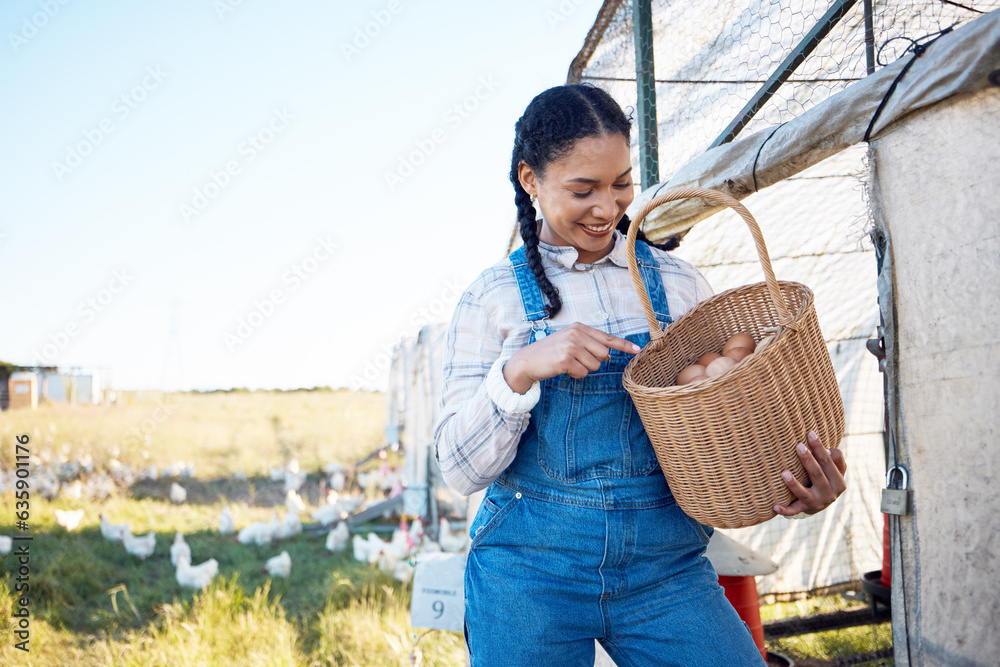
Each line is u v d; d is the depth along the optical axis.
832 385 1.26
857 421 4.45
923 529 1.38
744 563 2.46
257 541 6.93
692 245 3.23
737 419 1.13
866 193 1.58
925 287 1.37
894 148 1.45
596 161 1.21
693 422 1.14
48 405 19.19
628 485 1.28
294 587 5.39
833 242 3.42
